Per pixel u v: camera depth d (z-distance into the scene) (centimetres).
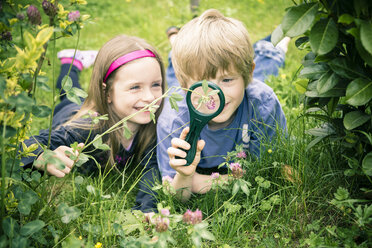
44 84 120
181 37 169
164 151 183
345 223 144
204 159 187
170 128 181
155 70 188
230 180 160
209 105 160
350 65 120
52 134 189
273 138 177
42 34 110
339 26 114
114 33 395
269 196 160
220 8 376
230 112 168
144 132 202
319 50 107
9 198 124
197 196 174
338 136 141
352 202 133
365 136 133
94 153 199
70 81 129
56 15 125
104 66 190
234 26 168
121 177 197
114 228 134
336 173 152
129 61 185
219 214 150
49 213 144
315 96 133
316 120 181
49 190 169
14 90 114
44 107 125
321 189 155
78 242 119
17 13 118
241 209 159
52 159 128
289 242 142
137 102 188
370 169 121
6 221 117
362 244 126
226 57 158
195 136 145
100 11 439
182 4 431
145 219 145
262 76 282
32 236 125
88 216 145
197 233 120
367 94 115
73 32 127
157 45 364
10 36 127
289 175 161
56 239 124
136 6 469
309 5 112
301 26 110
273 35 121
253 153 180
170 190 154
